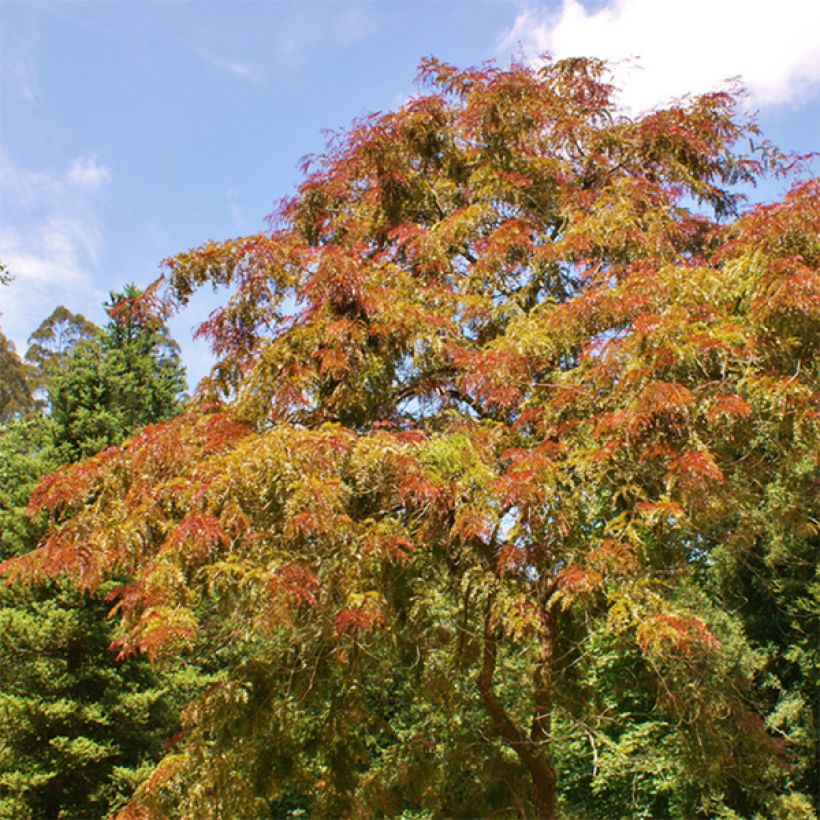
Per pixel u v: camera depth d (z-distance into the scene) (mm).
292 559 5594
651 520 5809
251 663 6867
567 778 16812
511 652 7754
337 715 7277
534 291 8312
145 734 14156
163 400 18484
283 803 17000
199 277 7449
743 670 14953
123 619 5754
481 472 6211
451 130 8969
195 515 5379
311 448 5723
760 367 6105
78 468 6133
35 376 32812
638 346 6070
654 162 9195
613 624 5781
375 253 8711
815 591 15281
